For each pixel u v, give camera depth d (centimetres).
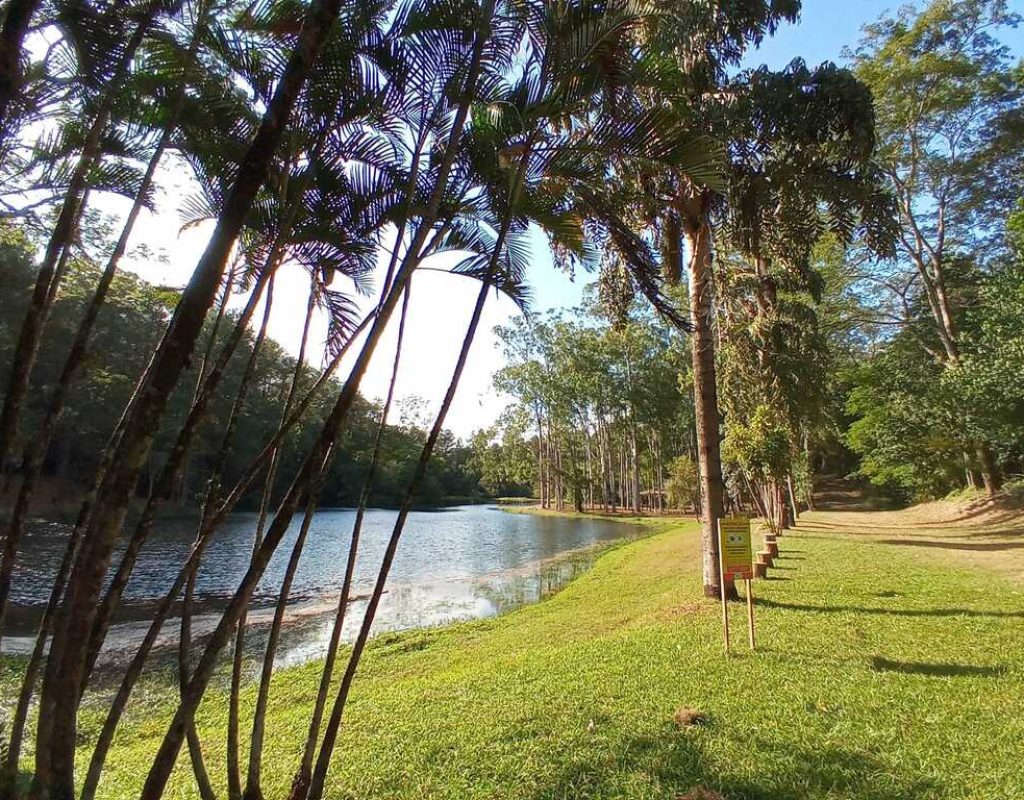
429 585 1691
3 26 259
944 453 2233
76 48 360
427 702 575
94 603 230
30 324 309
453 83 388
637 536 2788
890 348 2594
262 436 4431
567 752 427
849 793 347
